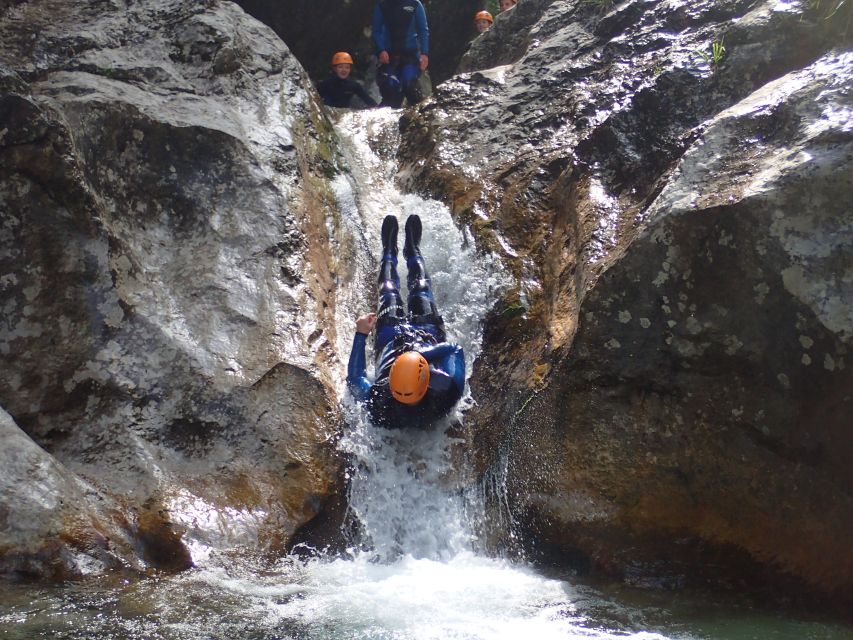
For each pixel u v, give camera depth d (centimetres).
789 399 420
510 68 787
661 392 453
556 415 480
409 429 511
